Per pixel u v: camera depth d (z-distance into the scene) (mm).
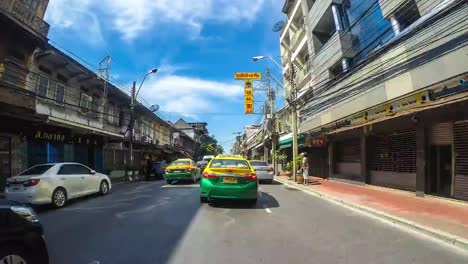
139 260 6535
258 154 71562
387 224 10203
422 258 6891
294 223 10180
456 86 12914
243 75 38625
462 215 10883
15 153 18984
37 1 17562
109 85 28047
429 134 14945
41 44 17594
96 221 10375
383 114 18062
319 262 6496
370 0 20781
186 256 6785
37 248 5348
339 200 14844
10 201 5457
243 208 12914
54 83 22172
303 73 35406
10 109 15453
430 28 14406
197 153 96688
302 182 24172
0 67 15922
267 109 45969
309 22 31547
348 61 23984
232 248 7371
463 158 13203
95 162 28609
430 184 14883
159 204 13781
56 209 13016
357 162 22797
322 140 27016
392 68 16906
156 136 50312
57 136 22359
